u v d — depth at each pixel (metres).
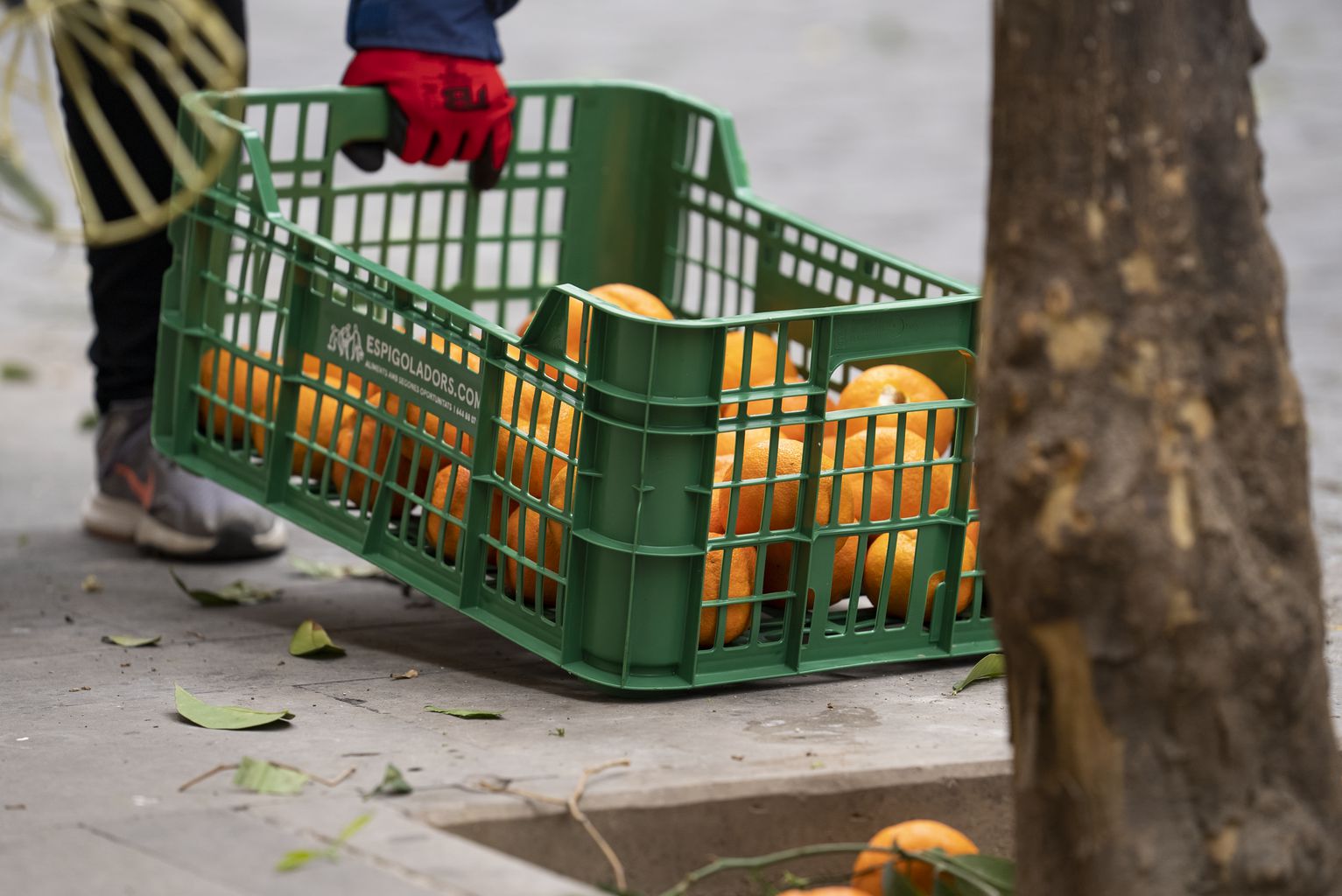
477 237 3.90
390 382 3.09
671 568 2.71
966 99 12.54
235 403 3.45
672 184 3.97
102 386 4.00
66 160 1.98
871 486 2.89
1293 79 13.20
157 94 3.57
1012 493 1.84
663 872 2.19
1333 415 5.46
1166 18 1.78
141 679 2.88
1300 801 1.89
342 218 8.15
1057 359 1.81
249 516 3.87
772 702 2.75
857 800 2.29
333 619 3.39
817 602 2.88
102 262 3.85
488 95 3.60
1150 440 1.80
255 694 2.78
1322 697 1.91
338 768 2.28
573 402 2.75
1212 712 1.84
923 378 3.23
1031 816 1.92
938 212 8.91
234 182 3.33
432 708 2.66
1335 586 3.58
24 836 1.99
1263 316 1.84
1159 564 1.80
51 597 3.53
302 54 12.40
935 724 2.61
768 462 2.79
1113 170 1.79
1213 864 1.85
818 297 3.57
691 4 17.20
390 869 1.85
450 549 3.10
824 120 11.55
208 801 2.12
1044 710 1.89
